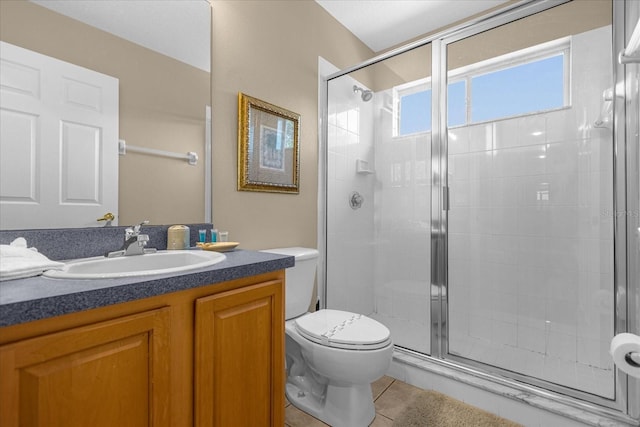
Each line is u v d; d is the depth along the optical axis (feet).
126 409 2.42
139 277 2.65
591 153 6.08
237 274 3.21
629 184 5.02
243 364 3.30
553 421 4.67
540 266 6.61
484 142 7.06
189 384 2.85
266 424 3.57
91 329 2.22
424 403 5.33
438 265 6.81
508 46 6.57
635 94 4.88
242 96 5.62
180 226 4.54
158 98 4.57
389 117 8.20
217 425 3.04
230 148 5.51
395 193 8.27
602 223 6.00
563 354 6.34
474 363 6.02
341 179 7.86
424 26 8.40
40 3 3.58
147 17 4.48
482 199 7.13
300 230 6.89
